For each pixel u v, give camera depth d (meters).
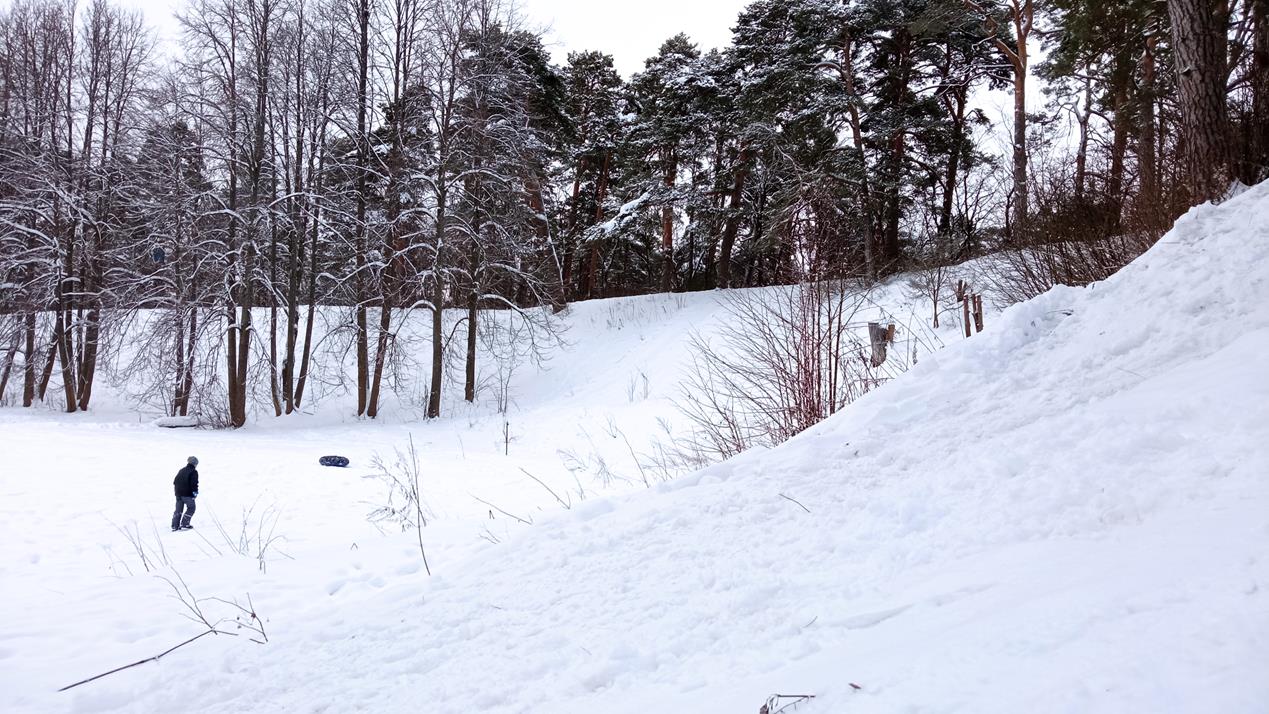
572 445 13.97
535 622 3.66
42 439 14.16
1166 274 5.95
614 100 31.39
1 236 19.86
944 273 14.14
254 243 18.73
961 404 5.28
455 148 19.70
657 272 35.66
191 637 4.52
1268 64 8.12
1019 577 2.62
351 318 20.22
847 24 19.23
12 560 7.20
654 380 17.83
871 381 8.03
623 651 3.06
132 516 9.27
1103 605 2.07
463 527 7.12
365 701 3.14
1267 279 5.13
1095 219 9.87
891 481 4.34
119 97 21.38
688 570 3.87
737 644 2.88
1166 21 13.45
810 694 2.14
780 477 4.96
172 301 19.06
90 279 21.64
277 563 6.50
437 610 4.15
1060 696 1.65
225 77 18.72
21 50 20.86
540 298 23.14
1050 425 4.29
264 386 21.34
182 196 18.67
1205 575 2.07
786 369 7.74
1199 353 4.69
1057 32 18.47
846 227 8.52
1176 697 1.50
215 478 11.63
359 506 9.81
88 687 3.75
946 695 1.85
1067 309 6.29
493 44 20.16
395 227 19.92
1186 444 3.40
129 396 21.88
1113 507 3.09
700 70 25.11
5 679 3.91
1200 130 7.69
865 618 2.72
